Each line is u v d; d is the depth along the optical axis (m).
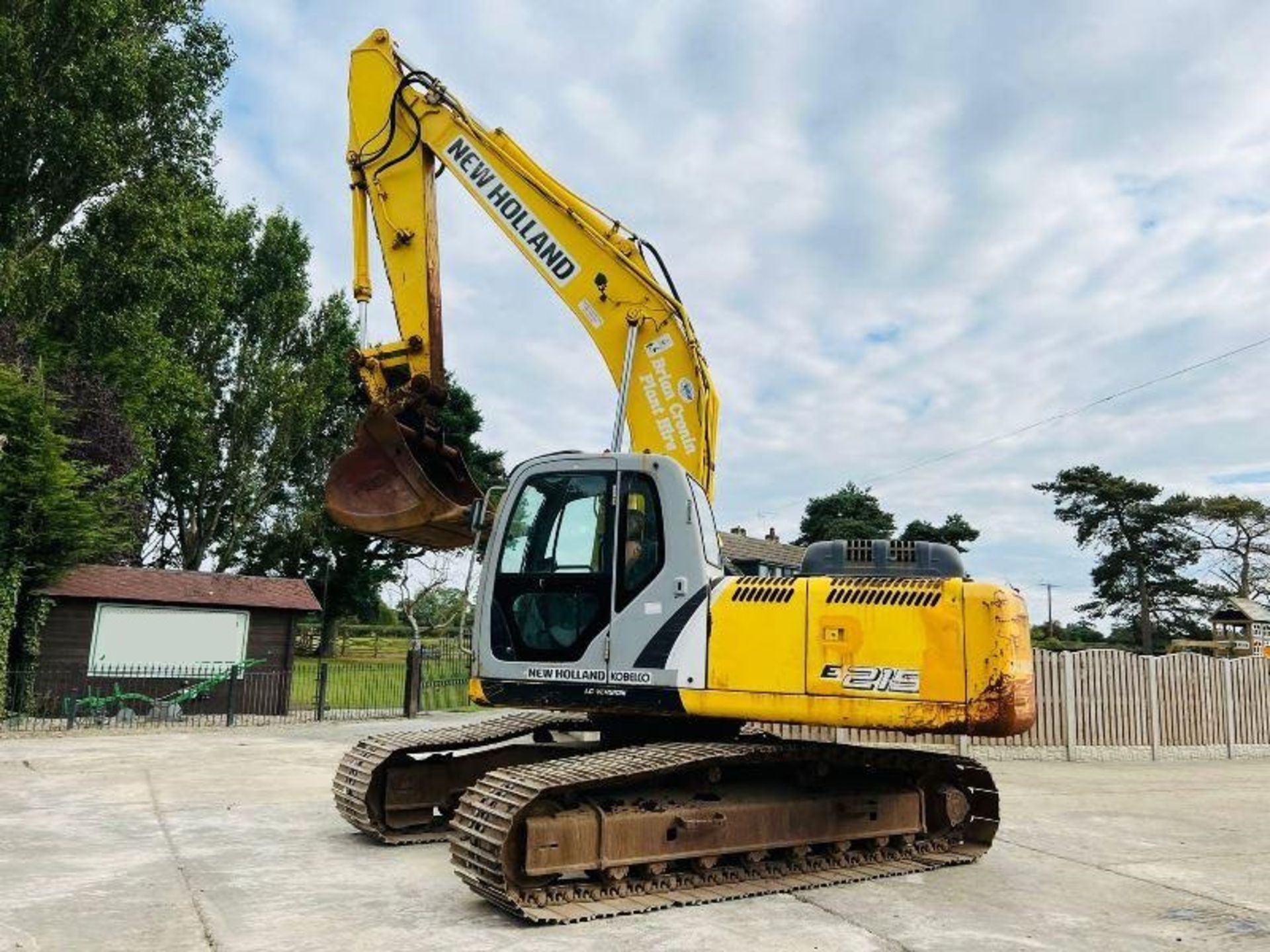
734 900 5.64
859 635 5.89
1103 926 5.23
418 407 7.86
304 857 6.50
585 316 7.80
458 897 5.52
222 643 18.98
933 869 6.62
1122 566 50.97
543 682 6.09
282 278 36.97
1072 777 11.99
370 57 8.72
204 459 33.88
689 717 6.26
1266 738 15.70
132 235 22.98
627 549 6.09
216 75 24.98
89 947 4.47
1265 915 5.52
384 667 27.12
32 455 16.47
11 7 20.94
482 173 8.21
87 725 15.80
